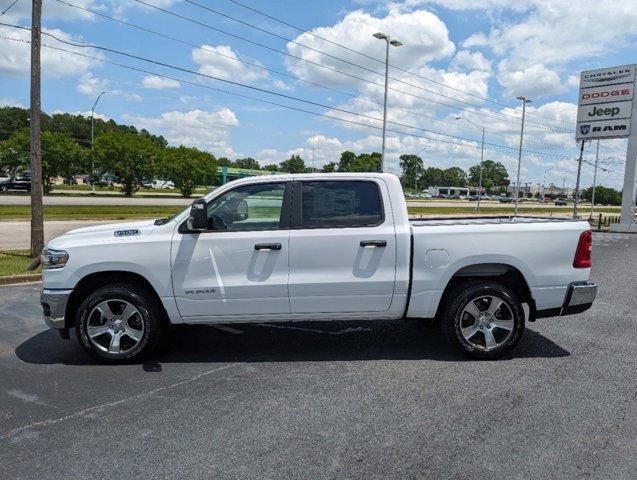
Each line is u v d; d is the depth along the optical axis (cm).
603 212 7412
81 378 490
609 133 3450
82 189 7300
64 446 359
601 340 618
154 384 474
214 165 6700
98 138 5578
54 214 2589
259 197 523
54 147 5275
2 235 1758
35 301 830
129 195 5681
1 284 989
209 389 461
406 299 526
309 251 512
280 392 453
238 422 394
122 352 523
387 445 358
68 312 524
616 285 1031
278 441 364
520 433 375
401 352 564
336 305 521
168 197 5934
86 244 514
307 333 639
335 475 320
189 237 512
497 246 523
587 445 358
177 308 517
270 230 516
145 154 5691
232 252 511
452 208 5634
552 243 530
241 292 512
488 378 485
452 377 487
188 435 374
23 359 545
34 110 1295
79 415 409
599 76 3469
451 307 529
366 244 514
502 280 563
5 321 703
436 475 321
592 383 473
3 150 5209
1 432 381
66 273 511
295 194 523
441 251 522
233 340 610
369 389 458
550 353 563
